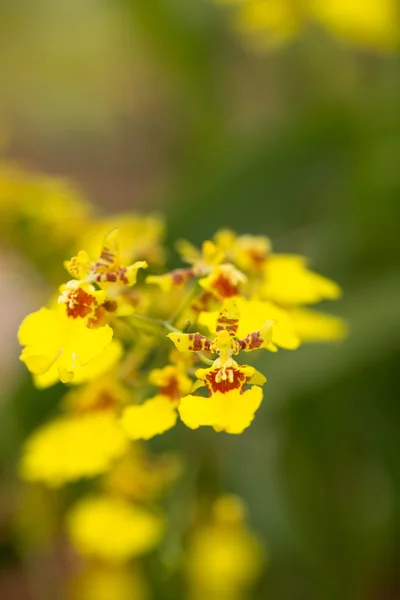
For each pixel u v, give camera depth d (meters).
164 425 0.39
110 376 0.43
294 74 1.00
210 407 0.37
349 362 0.54
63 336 0.38
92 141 1.85
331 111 0.70
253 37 0.91
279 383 0.53
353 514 0.64
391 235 0.64
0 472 0.67
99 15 1.50
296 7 0.69
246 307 0.40
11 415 0.62
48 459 0.44
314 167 0.71
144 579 0.59
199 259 0.42
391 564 0.68
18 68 1.67
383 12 0.65
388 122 0.69
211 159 0.75
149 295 0.44
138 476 0.49
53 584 0.69
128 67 1.60
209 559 0.53
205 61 0.98
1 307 0.97
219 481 0.55
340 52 0.85
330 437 0.65
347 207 0.66
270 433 0.63
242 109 1.06
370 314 0.56
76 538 0.51
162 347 0.42
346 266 0.64
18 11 1.55
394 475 0.65
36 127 1.88
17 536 0.69
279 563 0.62
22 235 0.53
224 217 0.69
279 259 0.44
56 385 0.61
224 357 0.38
